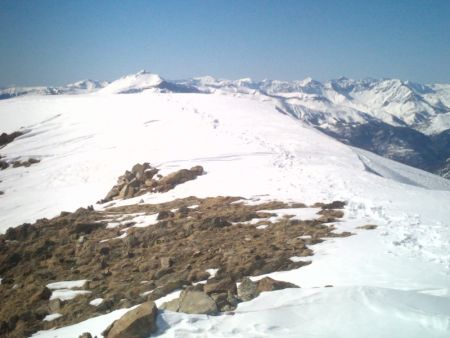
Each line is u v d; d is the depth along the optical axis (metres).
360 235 17.45
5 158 44.59
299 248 16.09
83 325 11.31
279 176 30.16
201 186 29.33
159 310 9.88
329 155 39.06
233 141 41.25
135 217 23.80
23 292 15.89
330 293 10.50
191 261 16.12
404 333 8.48
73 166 40.09
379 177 30.67
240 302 10.80
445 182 45.97
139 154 39.91
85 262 18.12
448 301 9.81
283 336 8.68
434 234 17.27
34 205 31.97
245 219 21.05
